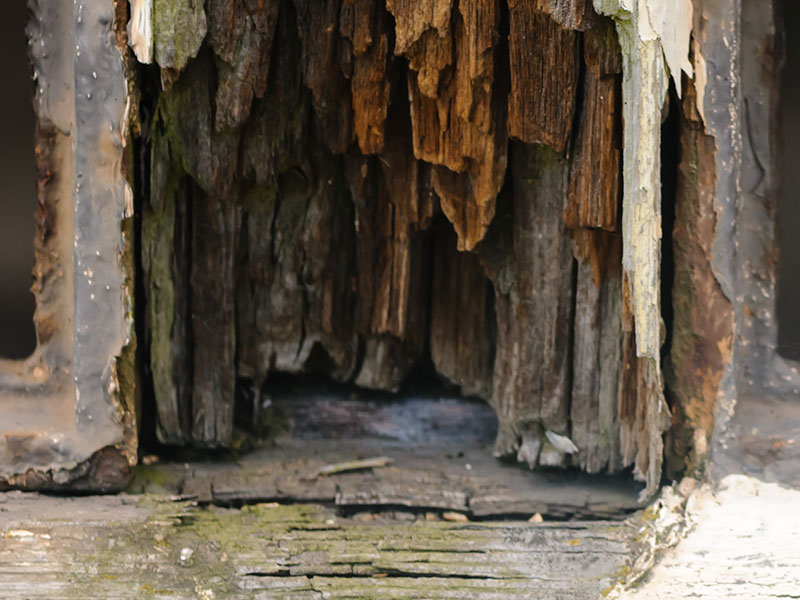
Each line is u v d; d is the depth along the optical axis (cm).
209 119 224
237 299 254
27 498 219
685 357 220
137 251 235
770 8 228
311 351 264
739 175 215
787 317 243
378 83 227
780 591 184
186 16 205
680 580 187
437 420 276
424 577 194
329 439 270
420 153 226
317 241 254
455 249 258
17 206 247
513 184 233
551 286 233
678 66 202
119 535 203
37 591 184
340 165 251
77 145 211
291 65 233
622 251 221
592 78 209
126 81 208
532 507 227
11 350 249
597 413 235
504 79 219
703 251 215
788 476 217
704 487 215
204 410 248
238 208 243
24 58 245
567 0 197
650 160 195
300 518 218
